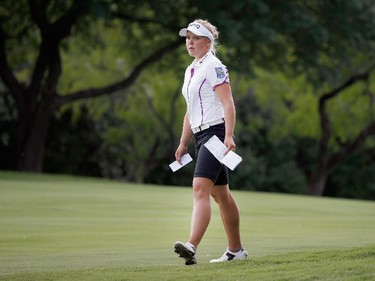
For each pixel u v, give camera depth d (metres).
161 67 107.69
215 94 22.97
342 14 95.19
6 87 102.75
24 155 92.06
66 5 96.38
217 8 89.81
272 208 51.66
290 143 125.25
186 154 24.20
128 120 119.81
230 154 22.22
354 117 123.25
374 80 118.56
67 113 109.50
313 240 32.41
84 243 31.66
